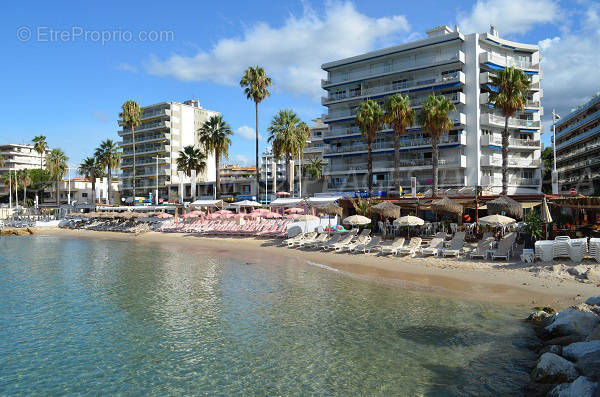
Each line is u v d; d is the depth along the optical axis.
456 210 25.36
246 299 15.52
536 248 17.77
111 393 8.55
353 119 64.38
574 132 76.38
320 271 20.88
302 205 40.53
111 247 36.81
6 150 131.38
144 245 37.97
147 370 9.55
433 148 43.91
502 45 58.50
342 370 9.23
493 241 21.66
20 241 46.38
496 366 9.04
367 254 24.55
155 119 97.94
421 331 11.38
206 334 11.75
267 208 49.59
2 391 8.68
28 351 10.74
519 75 39.59
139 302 15.37
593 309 11.01
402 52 60.00
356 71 65.44
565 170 76.88
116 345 11.07
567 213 27.09
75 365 9.88
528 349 9.86
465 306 13.54
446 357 9.64
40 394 8.55
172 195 89.75
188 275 20.77
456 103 55.84
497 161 55.50
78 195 105.81
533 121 58.84
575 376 7.86
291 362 9.74
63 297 16.31
